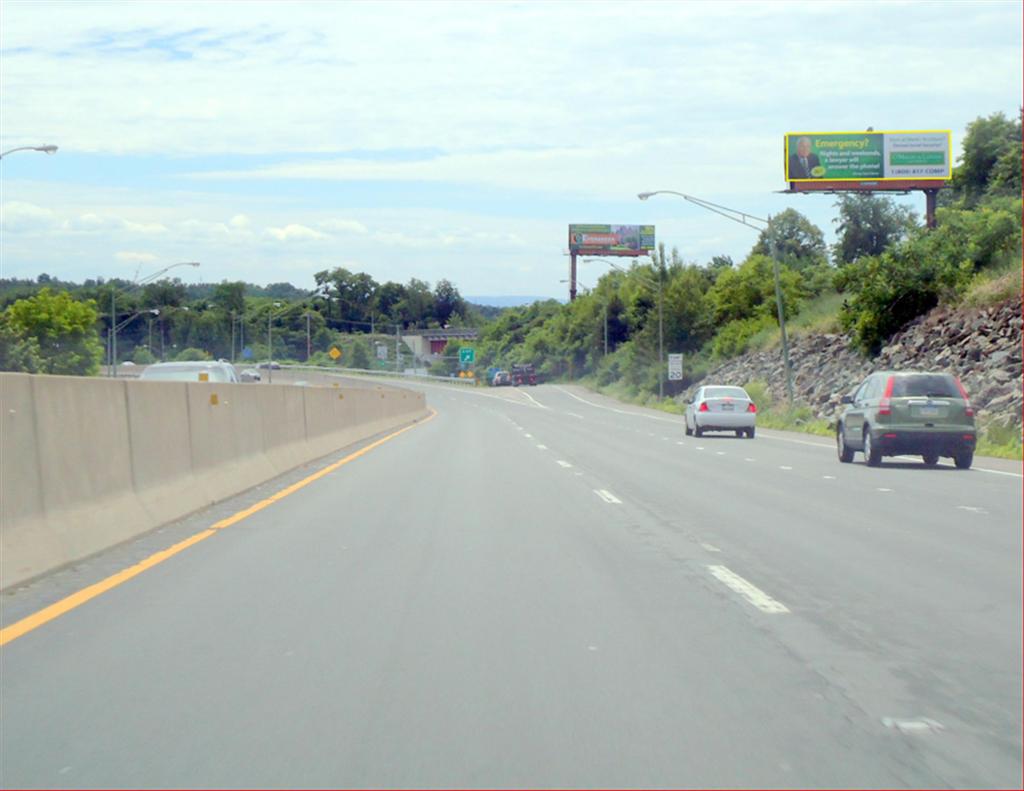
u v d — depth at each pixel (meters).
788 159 73.56
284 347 154.38
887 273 49.78
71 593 9.96
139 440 14.09
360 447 32.25
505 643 8.23
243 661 7.69
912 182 73.25
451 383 128.25
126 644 8.16
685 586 10.51
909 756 5.88
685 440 37.44
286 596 9.93
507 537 13.62
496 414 67.38
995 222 48.94
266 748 5.95
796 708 6.70
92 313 56.31
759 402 56.47
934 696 6.98
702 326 88.06
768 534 14.01
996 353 38.44
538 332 150.12
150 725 6.33
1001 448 29.05
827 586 10.55
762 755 5.87
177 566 11.42
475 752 5.89
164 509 14.46
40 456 11.07
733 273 92.00
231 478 18.28
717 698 6.88
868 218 93.19
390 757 5.82
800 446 33.81
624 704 6.74
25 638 8.31
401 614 9.21
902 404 24.20
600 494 18.81
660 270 90.19
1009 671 7.59
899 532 14.23
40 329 54.38
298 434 25.41
